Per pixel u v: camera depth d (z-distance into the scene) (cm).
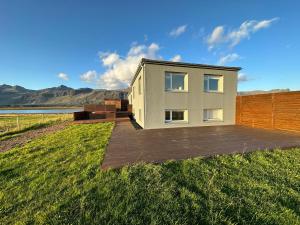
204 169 460
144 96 1165
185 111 1280
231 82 1383
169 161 506
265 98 1170
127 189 361
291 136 895
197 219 281
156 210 298
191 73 1258
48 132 1185
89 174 439
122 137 902
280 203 322
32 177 441
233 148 659
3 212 309
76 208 307
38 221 281
